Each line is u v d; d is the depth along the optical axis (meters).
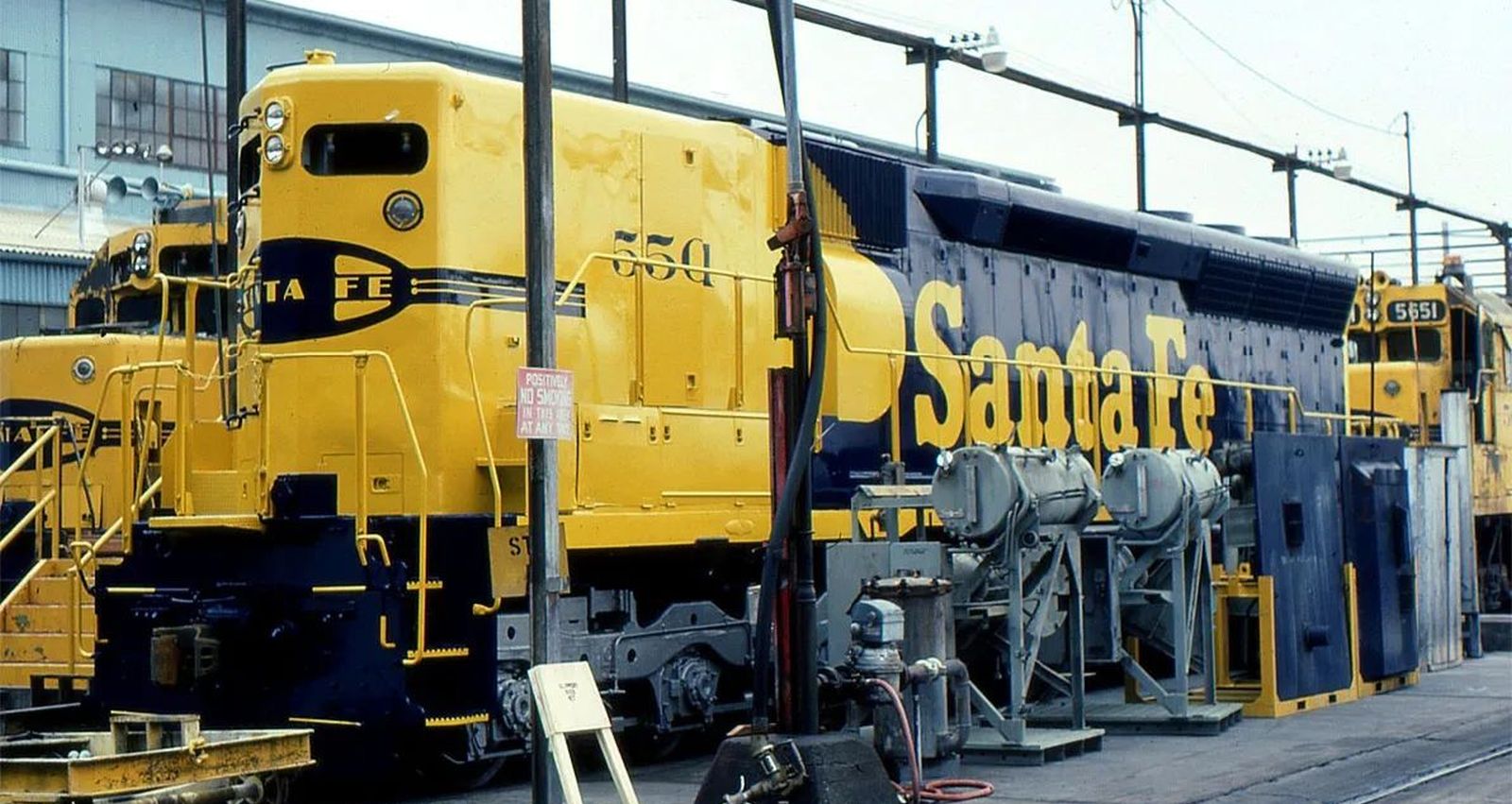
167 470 12.44
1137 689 15.19
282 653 11.12
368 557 10.87
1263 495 15.13
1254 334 20.56
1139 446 18.03
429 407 11.52
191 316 12.30
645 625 12.64
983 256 16.22
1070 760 12.52
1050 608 13.40
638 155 13.05
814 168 14.36
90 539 14.66
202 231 17.44
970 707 11.84
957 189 15.70
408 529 11.03
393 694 10.74
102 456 15.80
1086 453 17.23
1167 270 18.86
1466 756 12.53
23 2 31.72
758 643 9.12
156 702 11.42
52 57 32.09
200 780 8.93
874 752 9.27
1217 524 16.14
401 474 11.52
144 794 8.66
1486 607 26.92
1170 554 13.96
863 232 14.80
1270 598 15.02
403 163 11.79
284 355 11.34
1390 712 15.33
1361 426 23.56
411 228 11.66
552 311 10.27
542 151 10.25
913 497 12.95
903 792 10.35
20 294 26.53
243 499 11.70
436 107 11.71
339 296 11.70
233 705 11.16
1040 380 16.62
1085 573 14.01
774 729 9.30
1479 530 27.23
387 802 11.46
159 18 33.62
